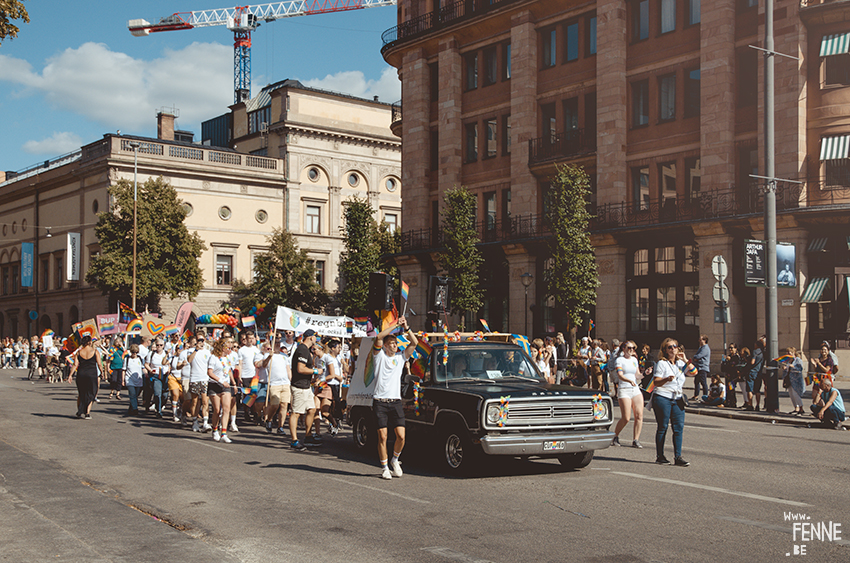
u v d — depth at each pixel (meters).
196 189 60.03
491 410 10.98
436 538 7.66
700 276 31.19
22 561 6.57
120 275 50.03
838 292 28.31
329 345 21.28
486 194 41.75
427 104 44.47
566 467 11.91
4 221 75.38
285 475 11.52
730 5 31.12
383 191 68.25
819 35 28.94
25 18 14.76
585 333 35.81
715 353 30.53
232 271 61.31
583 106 36.88
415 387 12.32
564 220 31.91
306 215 64.62
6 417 20.28
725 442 15.23
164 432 17.23
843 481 10.70
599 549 7.20
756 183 29.88
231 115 74.81
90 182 61.25
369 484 10.74
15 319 74.00
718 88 31.14
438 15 43.72
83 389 20.23
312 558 6.97
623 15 35.12
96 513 8.55
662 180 33.84
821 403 18.98
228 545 7.43
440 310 18.17
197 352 17.33
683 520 8.35
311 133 64.44
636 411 14.31
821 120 28.70
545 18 38.53
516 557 6.96
